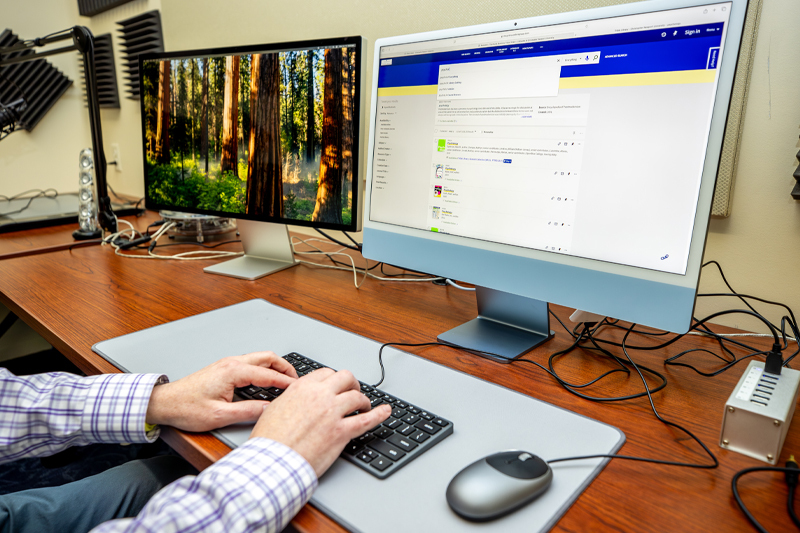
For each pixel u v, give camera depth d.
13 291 0.96
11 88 2.06
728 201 0.81
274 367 0.61
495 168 0.73
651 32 0.58
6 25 2.06
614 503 0.42
